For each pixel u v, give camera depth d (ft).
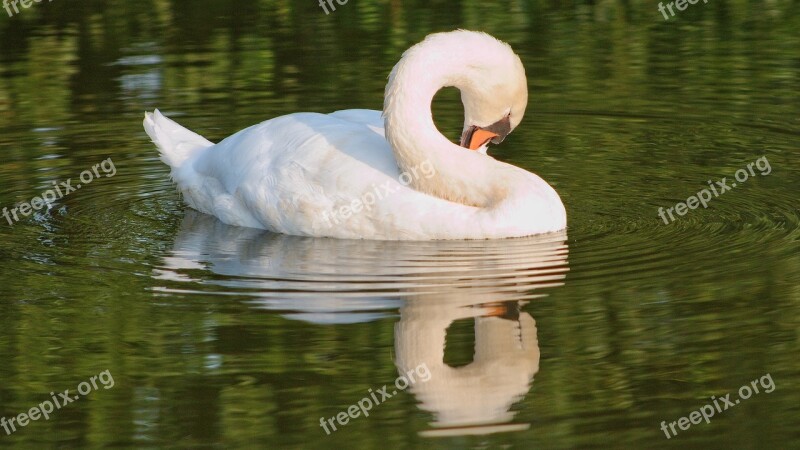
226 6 76.84
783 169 50.52
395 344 34.06
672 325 34.94
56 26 72.69
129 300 37.50
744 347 33.53
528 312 36.06
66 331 35.29
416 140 42.39
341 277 39.22
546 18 74.13
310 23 73.10
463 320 35.68
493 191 42.96
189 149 49.14
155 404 31.42
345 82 62.90
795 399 30.91
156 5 77.10
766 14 73.87
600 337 34.40
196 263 41.11
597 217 45.34
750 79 63.21
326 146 44.14
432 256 41.04
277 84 63.05
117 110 59.77
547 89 63.00
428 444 29.22
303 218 43.70
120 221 46.52
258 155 45.39
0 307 37.11
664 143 54.90
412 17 73.97
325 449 29.09
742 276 38.45
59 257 41.96
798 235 42.22
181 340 34.60
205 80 63.93
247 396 31.53
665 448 28.89
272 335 34.76
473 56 42.88
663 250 41.19
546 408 30.86
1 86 63.00
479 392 31.60
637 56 67.41
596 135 56.54
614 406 30.78
